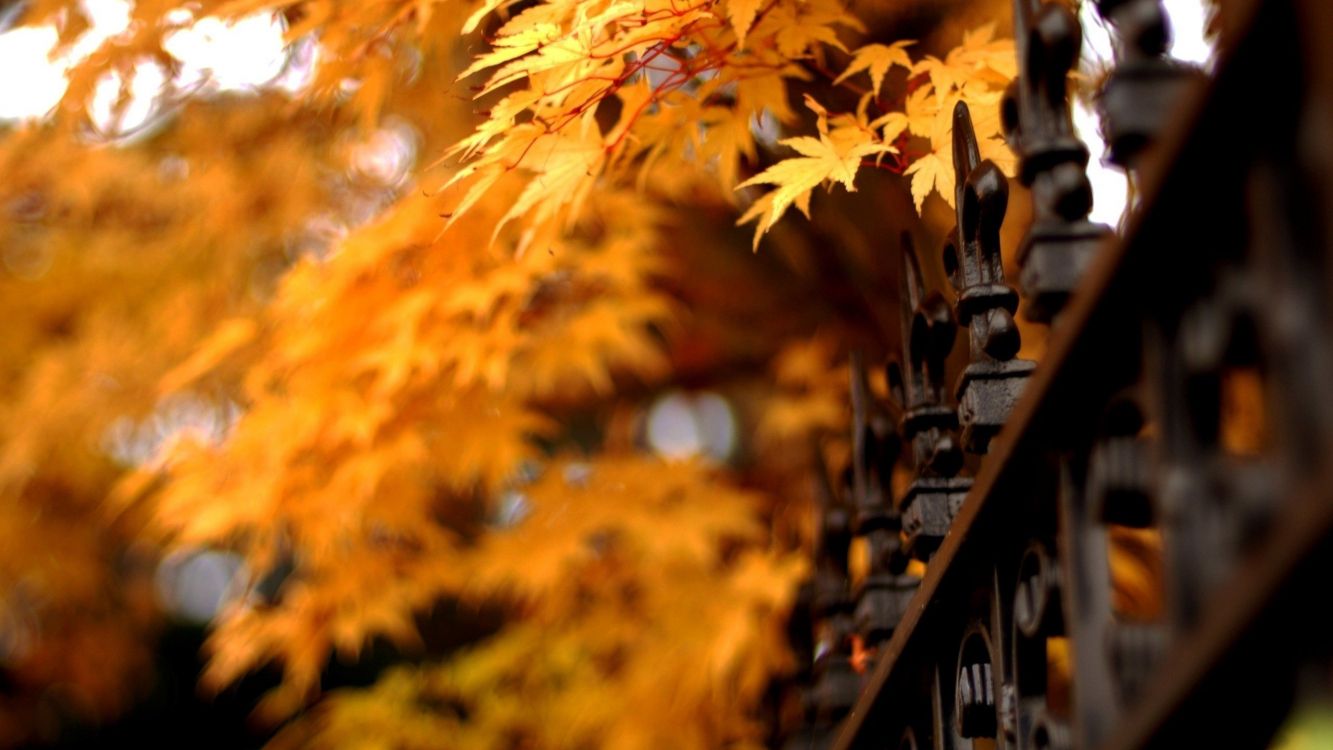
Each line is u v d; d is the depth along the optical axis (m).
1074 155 1.14
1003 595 1.29
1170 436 0.82
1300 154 0.70
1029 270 1.15
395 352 2.73
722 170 2.26
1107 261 0.85
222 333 3.11
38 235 4.46
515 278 2.74
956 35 2.90
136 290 4.34
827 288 3.80
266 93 3.38
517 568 3.35
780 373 3.97
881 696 1.64
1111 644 0.94
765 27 2.02
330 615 3.38
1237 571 0.72
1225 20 0.92
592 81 1.95
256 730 7.60
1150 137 0.96
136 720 7.53
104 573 6.05
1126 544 3.15
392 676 3.97
